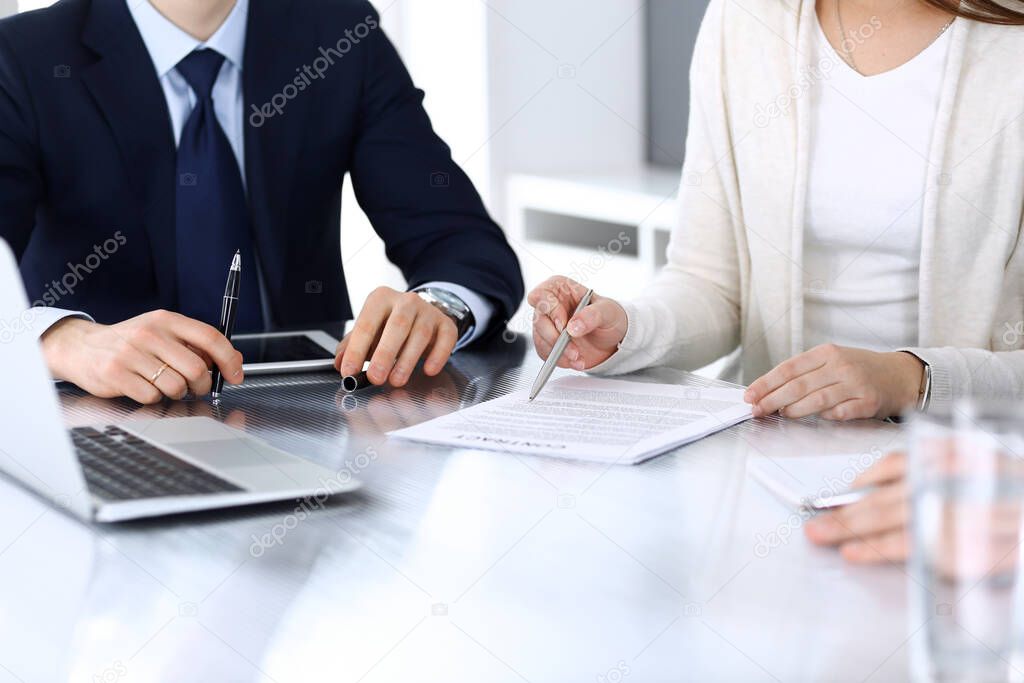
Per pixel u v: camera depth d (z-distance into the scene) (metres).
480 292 1.29
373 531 0.73
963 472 0.48
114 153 1.42
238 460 0.85
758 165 1.42
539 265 3.22
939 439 0.48
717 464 0.86
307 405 1.04
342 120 1.58
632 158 3.44
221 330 1.12
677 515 0.75
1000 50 1.28
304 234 1.58
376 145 1.60
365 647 0.58
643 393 1.07
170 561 0.69
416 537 0.72
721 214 1.49
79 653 0.58
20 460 0.80
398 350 1.11
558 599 0.63
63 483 0.76
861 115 1.37
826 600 0.62
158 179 1.44
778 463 0.85
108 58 1.43
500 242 1.50
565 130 3.35
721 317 1.46
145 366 1.03
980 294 1.32
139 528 0.74
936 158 1.30
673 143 3.36
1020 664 0.46
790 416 0.98
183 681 0.55
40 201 1.44
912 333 1.38
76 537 0.73
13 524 0.75
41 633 0.60
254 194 1.49
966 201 1.30
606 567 0.67
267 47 1.51
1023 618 0.46
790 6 1.39
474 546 0.71
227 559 0.69
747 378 1.49
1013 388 1.07
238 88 1.50
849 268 1.41
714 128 1.46
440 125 3.28
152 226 1.45
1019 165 1.28
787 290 1.42
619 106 3.41
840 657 0.56
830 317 1.43
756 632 0.59
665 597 0.63
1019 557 0.46
